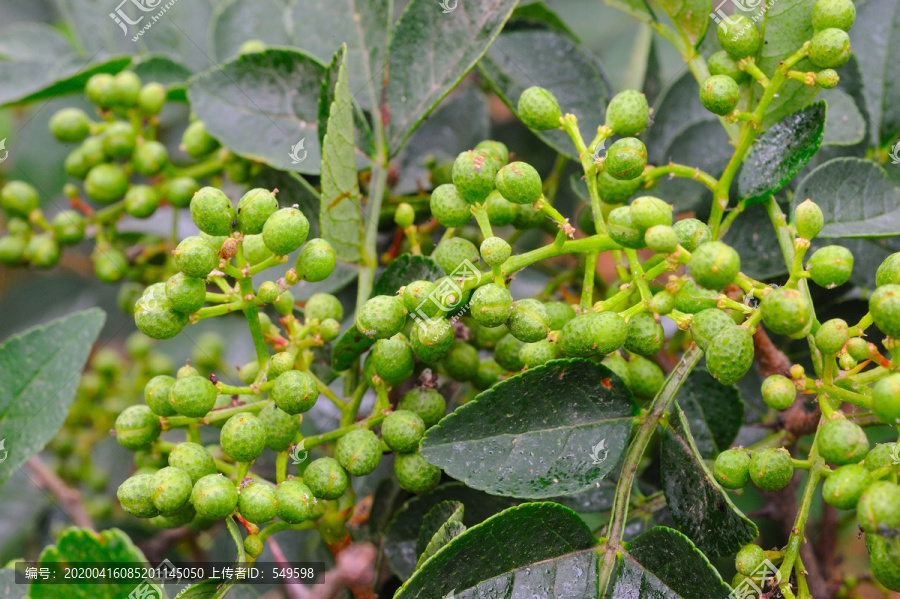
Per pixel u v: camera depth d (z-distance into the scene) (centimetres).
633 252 26
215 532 31
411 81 29
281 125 30
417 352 26
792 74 27
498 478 26
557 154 33
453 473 26
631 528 28
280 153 30
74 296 37
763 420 30
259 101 30
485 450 26
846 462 25
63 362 29
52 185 35
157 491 26
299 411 26
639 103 27
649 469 30
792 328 25
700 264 25
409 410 27
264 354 27
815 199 28
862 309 29
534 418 26
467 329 28
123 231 34
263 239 26
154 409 27
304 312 28
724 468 26
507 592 26
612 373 26
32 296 37
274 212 26
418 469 27
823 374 25
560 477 26
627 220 26
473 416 26
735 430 29
